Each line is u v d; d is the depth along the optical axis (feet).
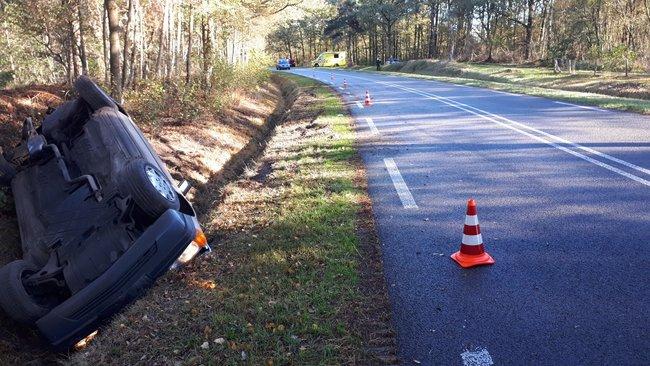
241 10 69.51
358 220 21.30
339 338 12.88
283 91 112.16
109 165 21.40
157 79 57.67
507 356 11.89
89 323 16.29
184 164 37.86
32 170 24.22
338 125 45.88
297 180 27.99
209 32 68.44
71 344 16.56
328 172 29.27
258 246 19.01
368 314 13.96
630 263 15.81
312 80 123.44
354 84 102.37
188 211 20.88
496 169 27.73
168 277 17.84
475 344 12.42
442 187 25.20
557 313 13.47
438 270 16.43
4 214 24.45
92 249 17.78
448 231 19.60
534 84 94.48
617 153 29.30
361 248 18.40
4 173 25.27
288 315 13.96
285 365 11.99
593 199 21.67
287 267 17.01
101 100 26.12
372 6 227.20
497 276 15.74
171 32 66.95
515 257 16.89
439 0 191.31
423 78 115.55
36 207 21.45
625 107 47.03
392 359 11.95
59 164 22.13
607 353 11.71
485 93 69.72
